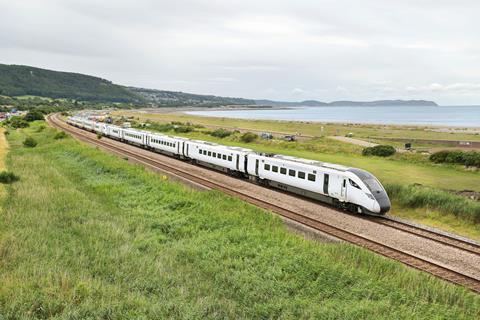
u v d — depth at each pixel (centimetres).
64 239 1716
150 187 2761
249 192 2984
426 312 1141
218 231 1859
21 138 7194
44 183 2891
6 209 2184
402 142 6850
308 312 1137
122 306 1119
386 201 2269
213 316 1110
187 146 4378
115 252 1565
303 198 2792
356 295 1257
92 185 2900
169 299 1202
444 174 3406
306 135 8269
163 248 1675
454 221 2297
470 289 1420
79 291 1178
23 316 1039
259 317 1145
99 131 8100
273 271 1413
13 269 1364
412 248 1819
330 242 1870
